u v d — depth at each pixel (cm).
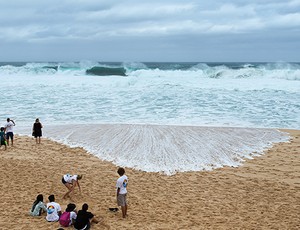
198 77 4659
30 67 5522
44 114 2566
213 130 2127
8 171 1444
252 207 1155
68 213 991
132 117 2467
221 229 980
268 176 1468
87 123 2309
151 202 1175
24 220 1007
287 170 1542
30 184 1304
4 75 4888
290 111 2694
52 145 1848
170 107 2777
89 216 984
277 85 3834
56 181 1348
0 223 977
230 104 2892
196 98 3111
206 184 1361
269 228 998
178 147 1792
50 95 3262
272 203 1193
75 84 3925
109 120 2389
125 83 3819
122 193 1036
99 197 1206
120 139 1925
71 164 1561
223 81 4169
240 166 1580
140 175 1441
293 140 2006
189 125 2250
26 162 1575
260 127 2259
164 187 1319
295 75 4400
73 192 1242
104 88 3656
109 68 5338
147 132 2053
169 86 3706
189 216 1069
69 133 2069
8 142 1842
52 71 5225
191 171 1500
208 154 1711
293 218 1073
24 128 2198
